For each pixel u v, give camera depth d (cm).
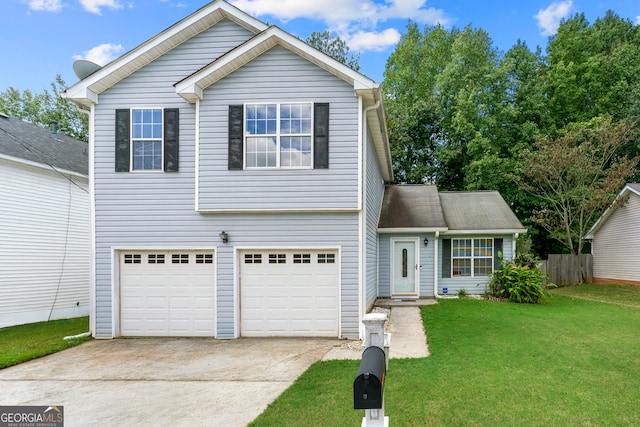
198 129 955
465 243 1505
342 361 720
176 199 970
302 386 585
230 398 562
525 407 489
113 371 702
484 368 641
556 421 451
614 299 1523
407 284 1457
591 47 2675
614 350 747
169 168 972
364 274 952
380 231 1431
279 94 945
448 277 1497
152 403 549
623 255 1919
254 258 967
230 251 958
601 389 548
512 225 1491
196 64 1000
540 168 2039
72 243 1427
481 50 2548
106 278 976
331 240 940
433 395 527
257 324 960
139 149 988
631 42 2753
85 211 1488
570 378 592
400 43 3077
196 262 978
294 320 955
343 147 930
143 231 972
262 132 948
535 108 2414
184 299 977
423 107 2627
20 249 1240
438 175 2648
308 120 941
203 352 823
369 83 900
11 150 1236
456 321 1019
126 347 876
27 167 1270
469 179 2408
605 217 2014
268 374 668
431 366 656
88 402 558
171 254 982
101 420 497
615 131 2025
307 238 944
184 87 918
